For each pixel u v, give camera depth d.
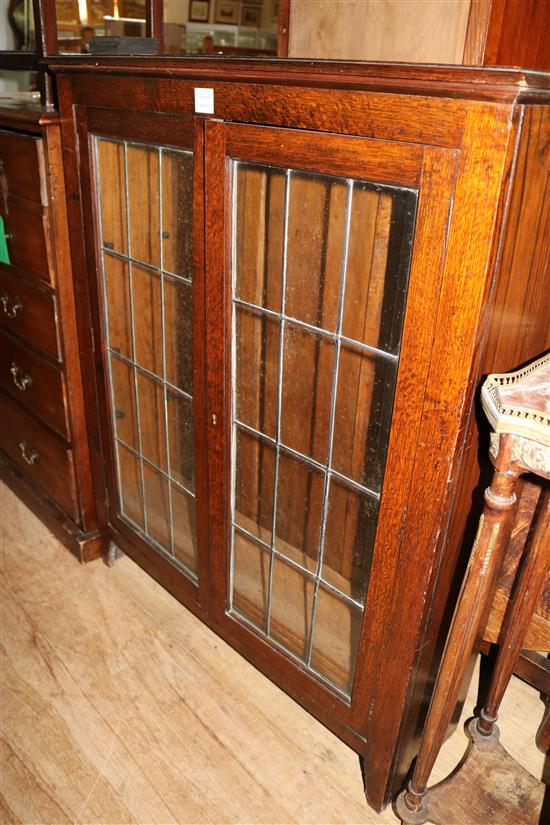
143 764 1.39
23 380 1.88
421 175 0.84
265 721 1.50
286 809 1.32
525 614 1.22
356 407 1.08
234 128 1.05
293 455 1.22
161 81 1.14
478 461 1.06
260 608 1.44
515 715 1.54
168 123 1.17
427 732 1.17
